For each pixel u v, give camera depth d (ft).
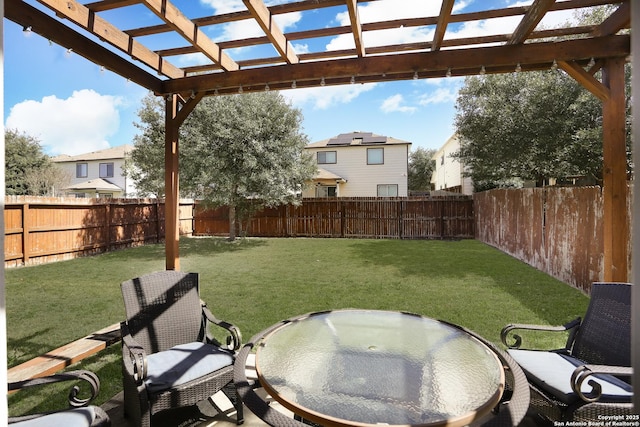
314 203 44.88
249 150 34.32
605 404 5.74
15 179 61.16
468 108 36.68
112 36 9.76
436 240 40.50
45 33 8.85
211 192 35.58
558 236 20.18
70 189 71.26
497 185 43.27
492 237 34.22
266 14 9.45
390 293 17.33
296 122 37.70
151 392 6.29
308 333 7.37
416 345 6.68
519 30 10.12
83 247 29.96
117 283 19.83
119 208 34.37
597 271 16.21
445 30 9.97
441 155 90.43
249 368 9.44
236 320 13.65
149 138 40.29
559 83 28.45
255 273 22.56
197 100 13.56
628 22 9.52
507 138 32.30
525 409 4.80
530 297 16.51
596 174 28.58
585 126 27.43
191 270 23.63
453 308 14.85
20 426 5.11
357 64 11.66
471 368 5.73
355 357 6.13
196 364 7.09
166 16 8.91
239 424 7.27
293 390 5.08
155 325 8.32
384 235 43.45
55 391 8.81
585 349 7.66
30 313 14.52
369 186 62.59
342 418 4.43
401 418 4.43
